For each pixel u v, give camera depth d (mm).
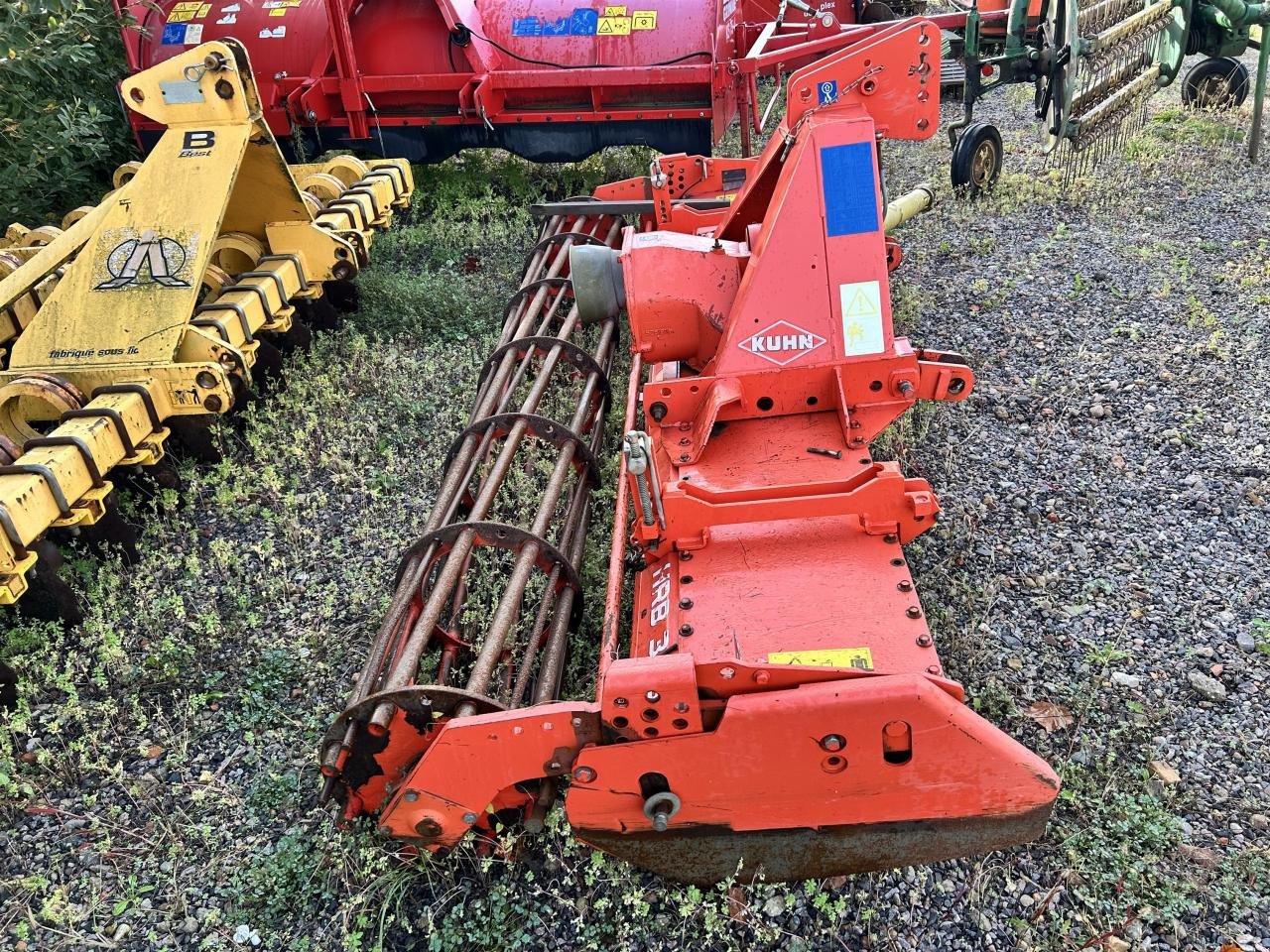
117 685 4609
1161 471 5492
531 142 9320
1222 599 4598
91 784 4137
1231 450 5594
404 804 3312
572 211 7574
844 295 4145
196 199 5863
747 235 4781
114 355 5555
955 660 4316
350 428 6316
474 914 3477
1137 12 8602
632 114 9039
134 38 9141
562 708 3074
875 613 3457
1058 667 4293
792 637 3381
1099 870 3443
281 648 4719
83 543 5324
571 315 6348
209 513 5727
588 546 5027
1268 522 5051
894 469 3760
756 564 3756
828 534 3877
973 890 3396
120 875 3725
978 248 8203
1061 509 5266
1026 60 8641
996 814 3184
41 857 3832
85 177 8594
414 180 9984
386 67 9094
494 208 9492
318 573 5191
